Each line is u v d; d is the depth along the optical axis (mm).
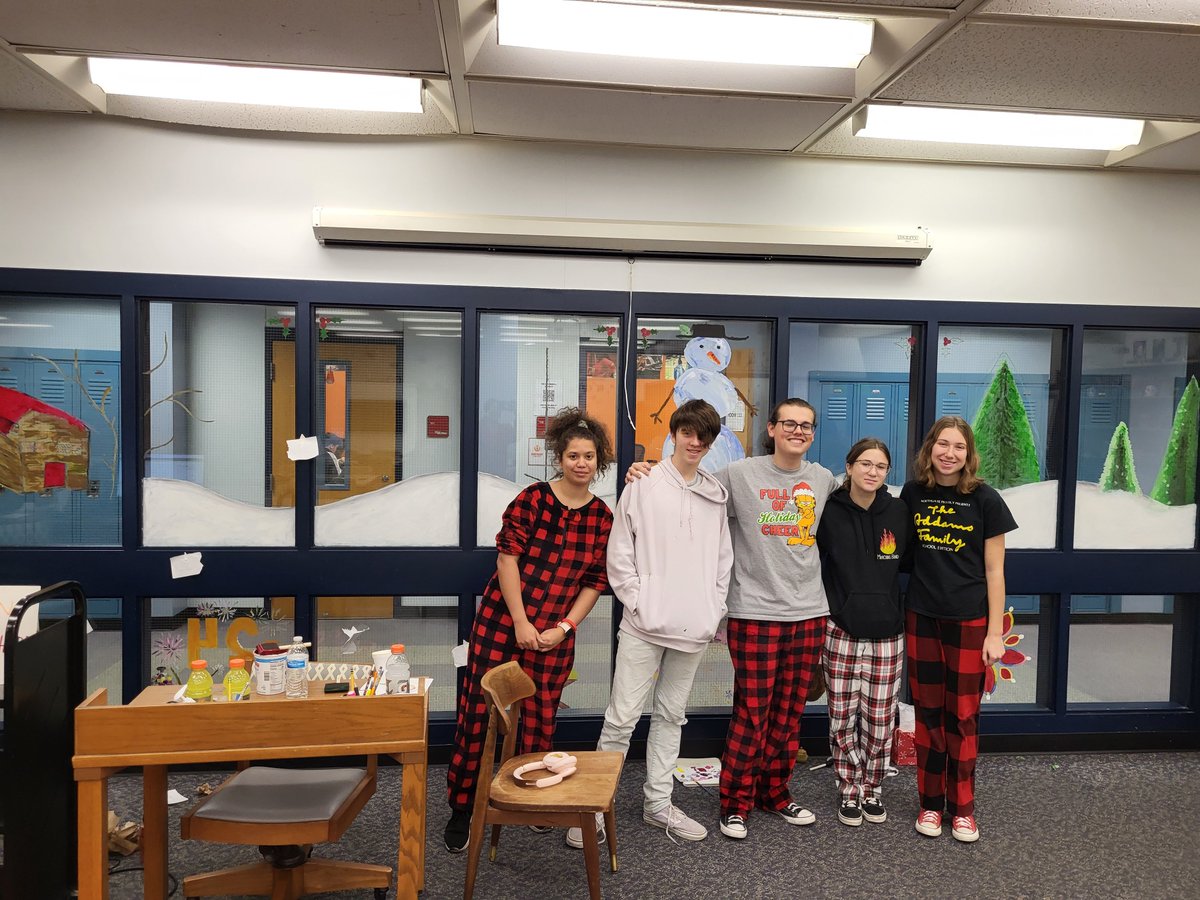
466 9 2125
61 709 2082
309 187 3006
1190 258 3396
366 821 2686
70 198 2893
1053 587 3377
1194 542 3465
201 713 1905
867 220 3242
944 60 2293
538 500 2562
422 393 3137
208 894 2078
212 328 3025
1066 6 1986
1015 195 3309
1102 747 3404
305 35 2191
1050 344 3404
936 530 2660
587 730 3203
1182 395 3469
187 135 2941
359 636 3145
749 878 2389
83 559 2951
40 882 1998
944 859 2514
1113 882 2395
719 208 3172
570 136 2951
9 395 2945
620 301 3156
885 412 3348
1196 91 2498
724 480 2684
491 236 3004
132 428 2967
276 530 3086
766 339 3285
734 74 2451
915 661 2711
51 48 2295
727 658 3346
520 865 2439
